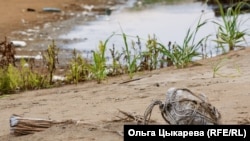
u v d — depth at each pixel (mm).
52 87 17031
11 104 13195
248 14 28109
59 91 14898
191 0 41188
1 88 16922
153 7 39500
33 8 39312
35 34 30562
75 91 14219
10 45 20234
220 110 9383
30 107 12305
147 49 21359
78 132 8523
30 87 17266
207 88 11633
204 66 15398
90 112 10516
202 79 13070
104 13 38500
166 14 35156
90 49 26016
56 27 32906
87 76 17406
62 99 12922
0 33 30656
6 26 32562
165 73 15023
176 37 26859
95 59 16562
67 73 18688
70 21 35094
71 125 8867
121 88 13312
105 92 13062
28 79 17406
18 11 37688
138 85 13453
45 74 19609
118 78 16141
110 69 18609
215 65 15008
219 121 7512
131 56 21234
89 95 12906
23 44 27375
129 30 30250
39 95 14617
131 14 36938
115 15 37125
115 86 13766
